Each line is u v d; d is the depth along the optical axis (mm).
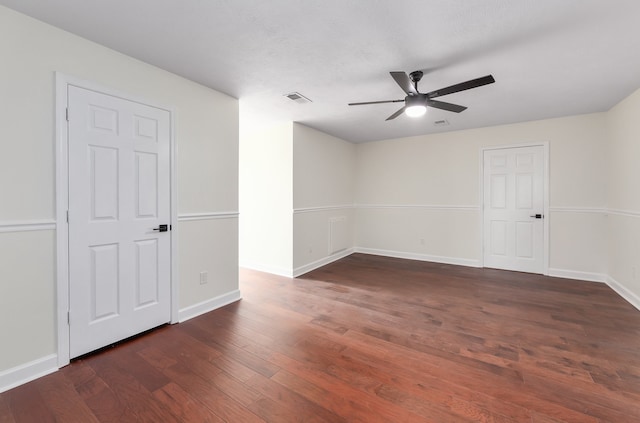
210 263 2949
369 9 1736
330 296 3338
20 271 1783
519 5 1688
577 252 3943
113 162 2199
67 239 1967
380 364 1966
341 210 5414
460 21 1846
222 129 3041
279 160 4293
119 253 2246
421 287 3650
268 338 2338
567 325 2547
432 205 5059
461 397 1638
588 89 2959
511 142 4340
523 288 3574
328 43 2113
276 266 4344
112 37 2033
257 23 1882
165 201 2551
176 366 1944
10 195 1743
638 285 2959
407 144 5281
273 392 1683
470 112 3752
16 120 1759
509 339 2303
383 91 3023
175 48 2184
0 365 1707
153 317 2479
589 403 1579
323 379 1803
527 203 4273
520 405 1569
